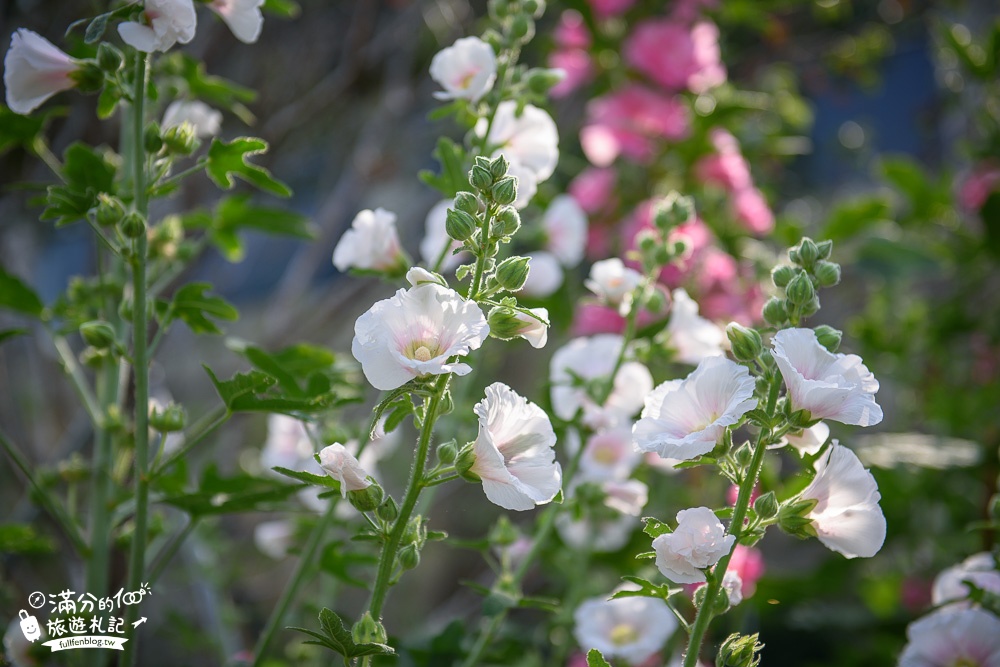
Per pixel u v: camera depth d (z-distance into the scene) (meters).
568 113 3.82
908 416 3.69
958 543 2.98
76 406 3.56
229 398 1.91
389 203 4.32
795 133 4.20
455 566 4.36
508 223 1.74
